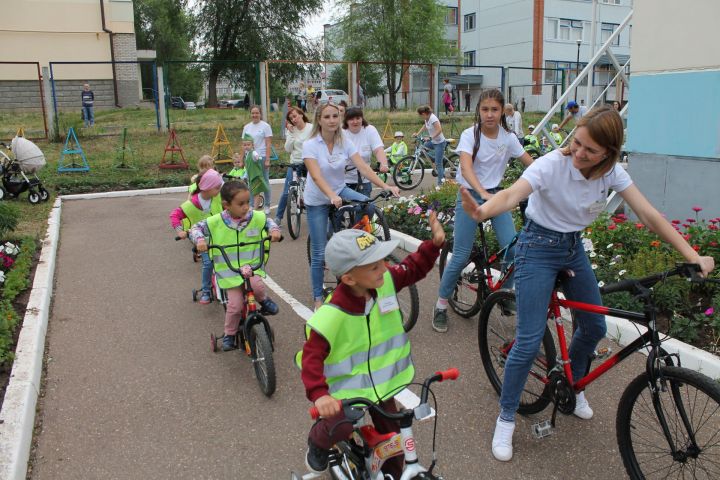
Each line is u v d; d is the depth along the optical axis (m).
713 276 5.38
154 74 20.70
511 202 3.16
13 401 4.01
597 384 4.41
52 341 5.41
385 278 2.75
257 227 4.76
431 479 2.40
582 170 3.18
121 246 8.77
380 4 34.00
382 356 2.73
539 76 39.78
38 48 27.73
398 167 13.66
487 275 5.13
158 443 3.83
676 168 7.44
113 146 18.91
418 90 32.78
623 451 3.32
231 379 4.66
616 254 6.28
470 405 4.18
